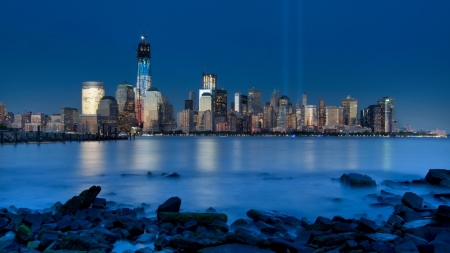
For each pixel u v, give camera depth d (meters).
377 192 27.61
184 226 15.90
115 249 13.34
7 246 12.66
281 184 32.84
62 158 73.62
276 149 119.50
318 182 34.00
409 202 19.86
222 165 55.94
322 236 13.58
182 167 52.31
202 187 30.97
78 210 18.41
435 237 12.78
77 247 12.61
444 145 170.38
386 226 15.88
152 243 14.02
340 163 60.78
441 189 29.17
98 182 34.56
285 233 15.34
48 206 22.33
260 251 11.95
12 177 39.34
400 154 90.69
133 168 51.06
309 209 21.23
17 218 16.42
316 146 149.12
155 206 22.06
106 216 17.73
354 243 12.73
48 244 12.99
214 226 15.62
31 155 84.12
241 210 20.92
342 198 25.08
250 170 47.69
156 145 162.62
